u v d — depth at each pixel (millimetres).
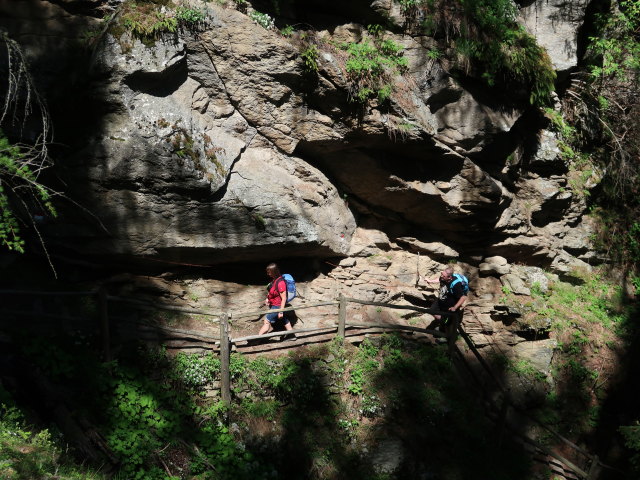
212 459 8539
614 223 14492
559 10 12633
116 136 8602
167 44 8711
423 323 11812
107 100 8555
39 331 8516
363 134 10281
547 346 12070
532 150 12602
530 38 11609
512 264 13328
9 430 7133
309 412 9547
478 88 11289
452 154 11266
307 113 10039
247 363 9523
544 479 10570
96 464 7633
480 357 11289
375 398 9930
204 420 8898
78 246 9297
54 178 8758
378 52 10336
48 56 8633
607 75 13844
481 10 10922
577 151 13922
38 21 8664
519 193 13047
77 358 8445
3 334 8258
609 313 13547
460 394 10672
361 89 9820
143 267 9945
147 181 8836
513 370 11711
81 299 9250
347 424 9586
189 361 9102
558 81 13281
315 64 9523
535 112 12594
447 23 10672
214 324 9984
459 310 11242
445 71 10867
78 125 8711
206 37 9109
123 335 9070
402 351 10812
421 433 9891
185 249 9570
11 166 6559
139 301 8852
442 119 11180
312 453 9172
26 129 8594
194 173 8914
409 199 11648
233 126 9766
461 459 9914
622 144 14062
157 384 8805
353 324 10367
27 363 8094
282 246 10156
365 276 11586
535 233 13344
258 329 10312
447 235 12758
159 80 8844
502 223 12609
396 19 10586
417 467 9578
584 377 12250
